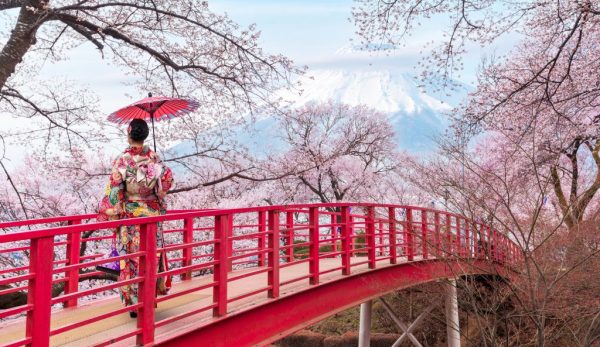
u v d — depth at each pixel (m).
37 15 9.09
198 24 10.88
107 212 4.83
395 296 18.20
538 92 11.82
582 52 12.66
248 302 5.76
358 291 8.64
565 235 11.05
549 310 9.23
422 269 11.10
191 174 15.57
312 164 18.59
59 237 13.15
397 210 16.39
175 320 4.49
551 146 13.55
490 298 11.48
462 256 11.02
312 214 7.18
